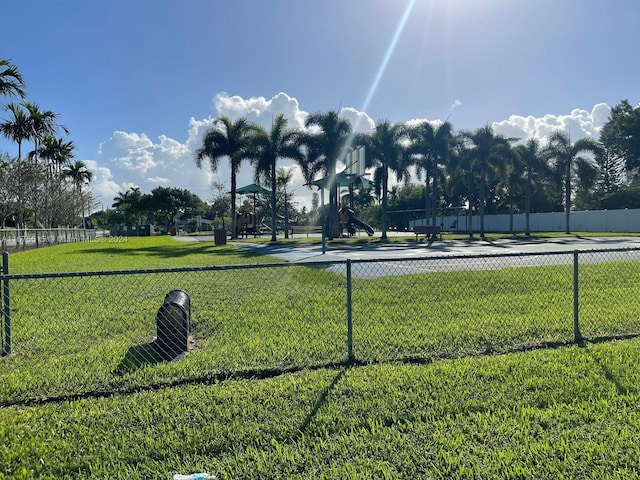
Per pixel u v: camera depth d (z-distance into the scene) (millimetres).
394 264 13430
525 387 3682
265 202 75250
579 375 3926
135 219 89188
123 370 4344
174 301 5207
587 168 39219
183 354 4895
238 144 36750
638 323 5805
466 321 5973
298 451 2777
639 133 51062
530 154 39688
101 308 7195
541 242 26859
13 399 3746
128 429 3152
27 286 9227
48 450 2861
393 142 34000
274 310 6797
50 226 37000
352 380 3932
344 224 40438
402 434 2959
